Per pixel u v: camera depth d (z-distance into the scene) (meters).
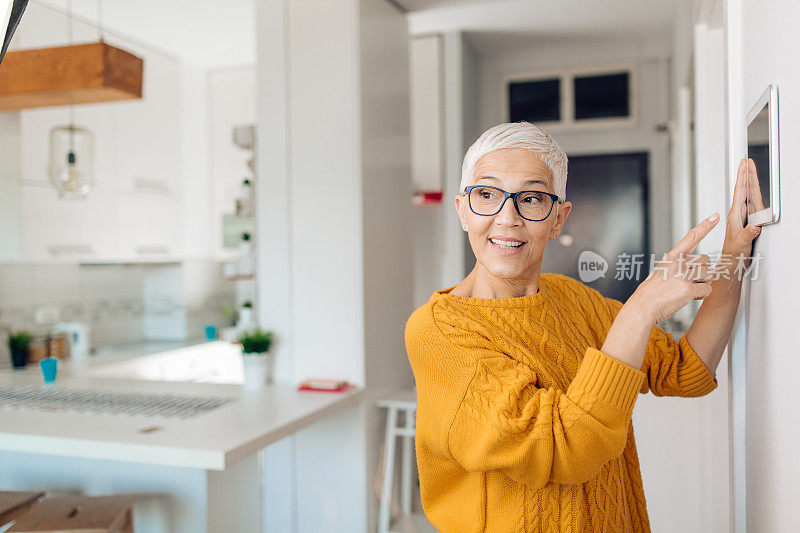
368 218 2.69
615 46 4.34
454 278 4.00
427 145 4.03
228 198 4.54
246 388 2.62
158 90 4.11
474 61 4.41
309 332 2.70
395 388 2.93
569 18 3.77
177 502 2.27
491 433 0.79
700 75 2.10
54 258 3.37
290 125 2.71
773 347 0.91
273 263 2.74
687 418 2.00
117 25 3.67
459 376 0.86
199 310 4.58
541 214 0.90
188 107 4.40
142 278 4.50
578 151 4.49
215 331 4.53
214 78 4.55
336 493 2.65
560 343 0.94
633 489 1.04
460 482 0.95
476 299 0.94
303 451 2.69
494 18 3.73
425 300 4.06
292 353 2.72
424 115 4.03
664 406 2.03
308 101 2.68
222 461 1.78
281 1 2.72
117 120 3.79
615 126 4.36
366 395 2.64
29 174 3.23
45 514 1.91
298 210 2.71
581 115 4.43
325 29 2.65
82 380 2.87
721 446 1.70
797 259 0.77
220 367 4.53
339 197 2.64
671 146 3.73
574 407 0.78
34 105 2.58
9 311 3.45
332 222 2.65
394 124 3.00
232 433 1.96
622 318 0.81
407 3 3.12
